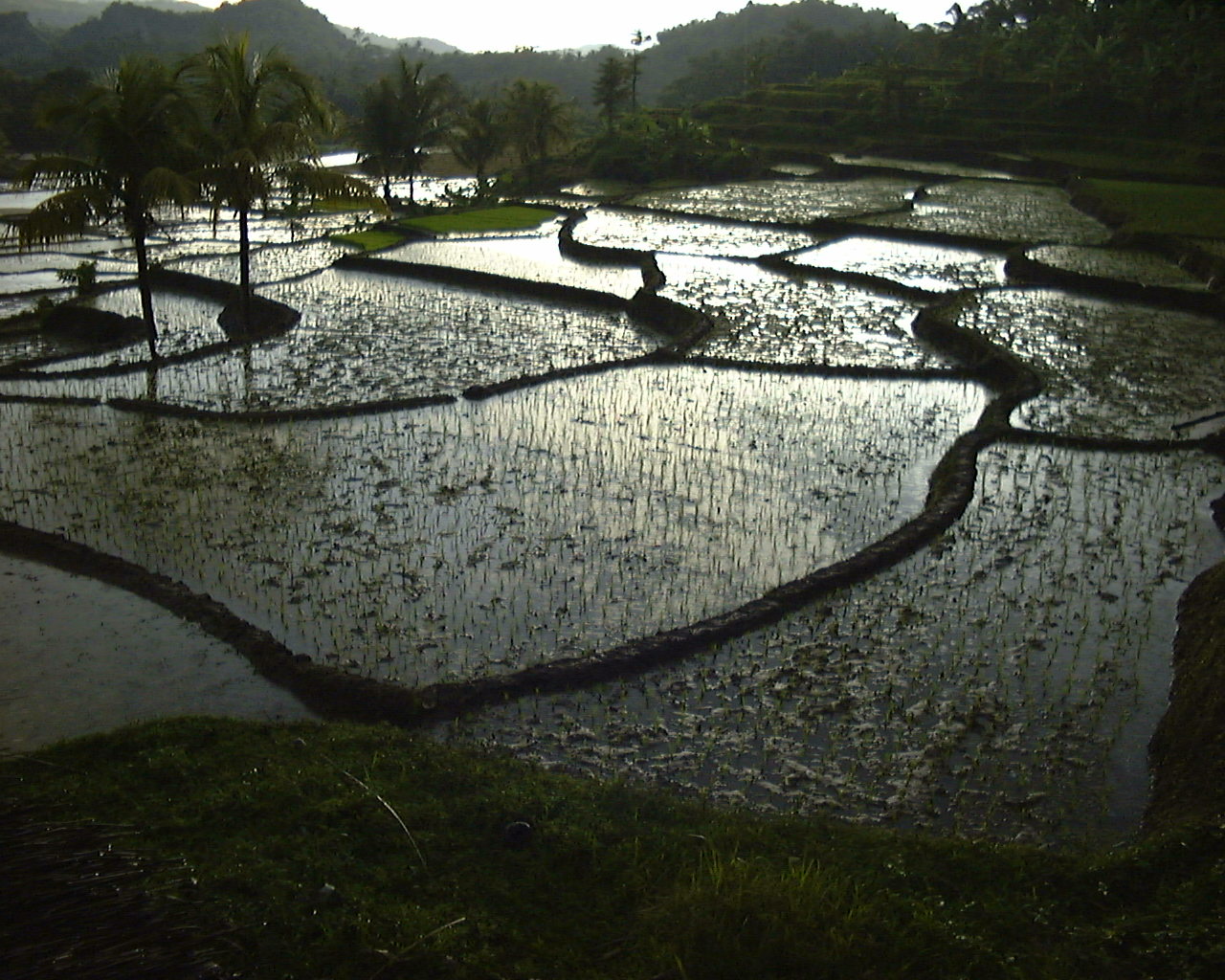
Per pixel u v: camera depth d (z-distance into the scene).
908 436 14.94
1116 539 11.68
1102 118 53.69
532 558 10.95
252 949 5.31
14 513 11.80
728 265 28.53
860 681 8.85
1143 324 21.73
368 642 9.29
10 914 5.01
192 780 7.00
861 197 41.97
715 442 14.48
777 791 7.49
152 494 12.37
